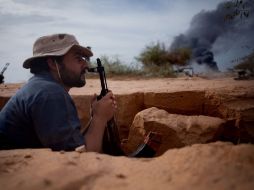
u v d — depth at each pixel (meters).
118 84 6.76
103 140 2.72
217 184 1.13
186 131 3.33
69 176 1.29
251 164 1.28
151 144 2.75
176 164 1.38
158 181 1.24
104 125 2.53
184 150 1.51
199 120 3.49
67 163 1.46
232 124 3.80
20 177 1.31
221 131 3.54
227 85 5.11
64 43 2.50
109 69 10.61
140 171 1.37
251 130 3.70
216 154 1.40
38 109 2.17
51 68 2.53
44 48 2.50
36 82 2.31
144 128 3.43
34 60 2.53
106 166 1.44
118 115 4.34
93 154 1.66
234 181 1.14
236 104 3.88
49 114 2.15
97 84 7.25
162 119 3.44
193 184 1.16
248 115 3.71
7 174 1.38
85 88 6.12
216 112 4.07
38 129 2.16
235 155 1.36
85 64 2.67
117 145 2.74
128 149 3.69
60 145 2.14
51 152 1.70
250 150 1.39
